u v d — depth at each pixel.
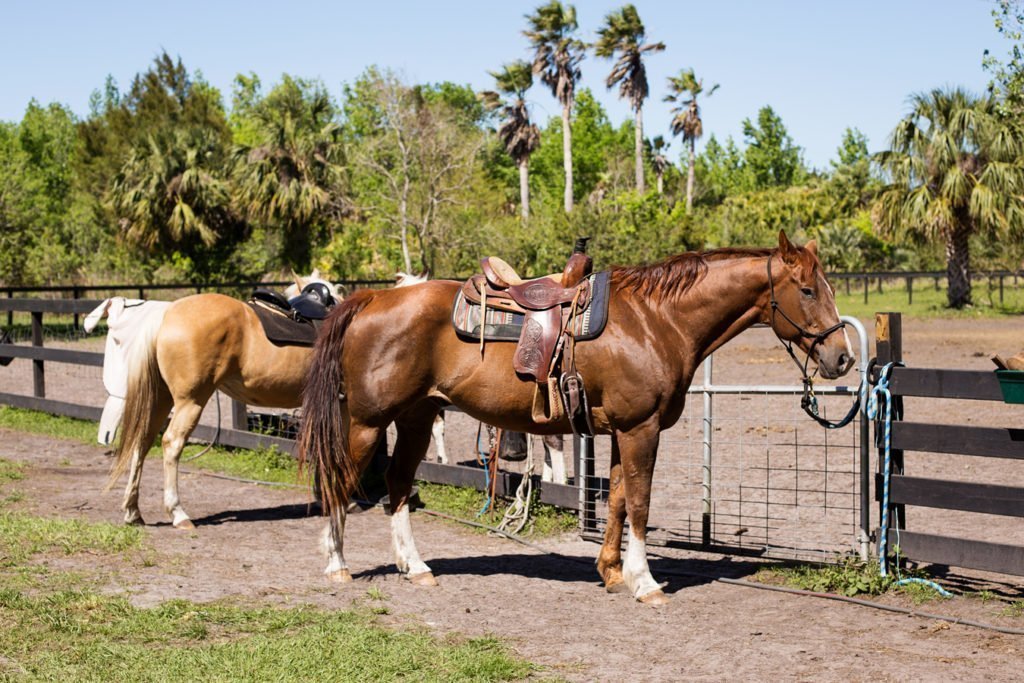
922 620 4.96
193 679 3.95
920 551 5.43
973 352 16.94
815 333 5.25
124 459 6.92
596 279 5.48
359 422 5.64
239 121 61.62
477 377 5.51
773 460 9.13
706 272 5.43
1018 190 25.27
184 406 7.04
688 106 53.97
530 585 5.75
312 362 5.66
